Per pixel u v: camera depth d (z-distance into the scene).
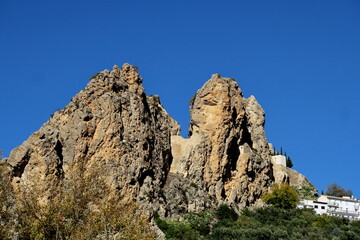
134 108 116.56
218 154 122.88
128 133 113.00
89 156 107.38
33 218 69.12
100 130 109.88
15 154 102.50
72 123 109.88
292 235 106.38
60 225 69.31
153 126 120.88
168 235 100.56
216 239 101.88
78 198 71.56
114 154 108.25
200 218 109.88
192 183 117.38
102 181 75.75
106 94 114.00
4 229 67.69
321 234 107.69
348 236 107.00
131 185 106.94
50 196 73.25
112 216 71.75
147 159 112.81
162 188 114.19
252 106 152.00
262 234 104.12
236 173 125.31
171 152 123.12
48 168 101.94
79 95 113.81
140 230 72.62
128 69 122.38
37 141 104.25
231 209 115.19
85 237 68.38
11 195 73.06
